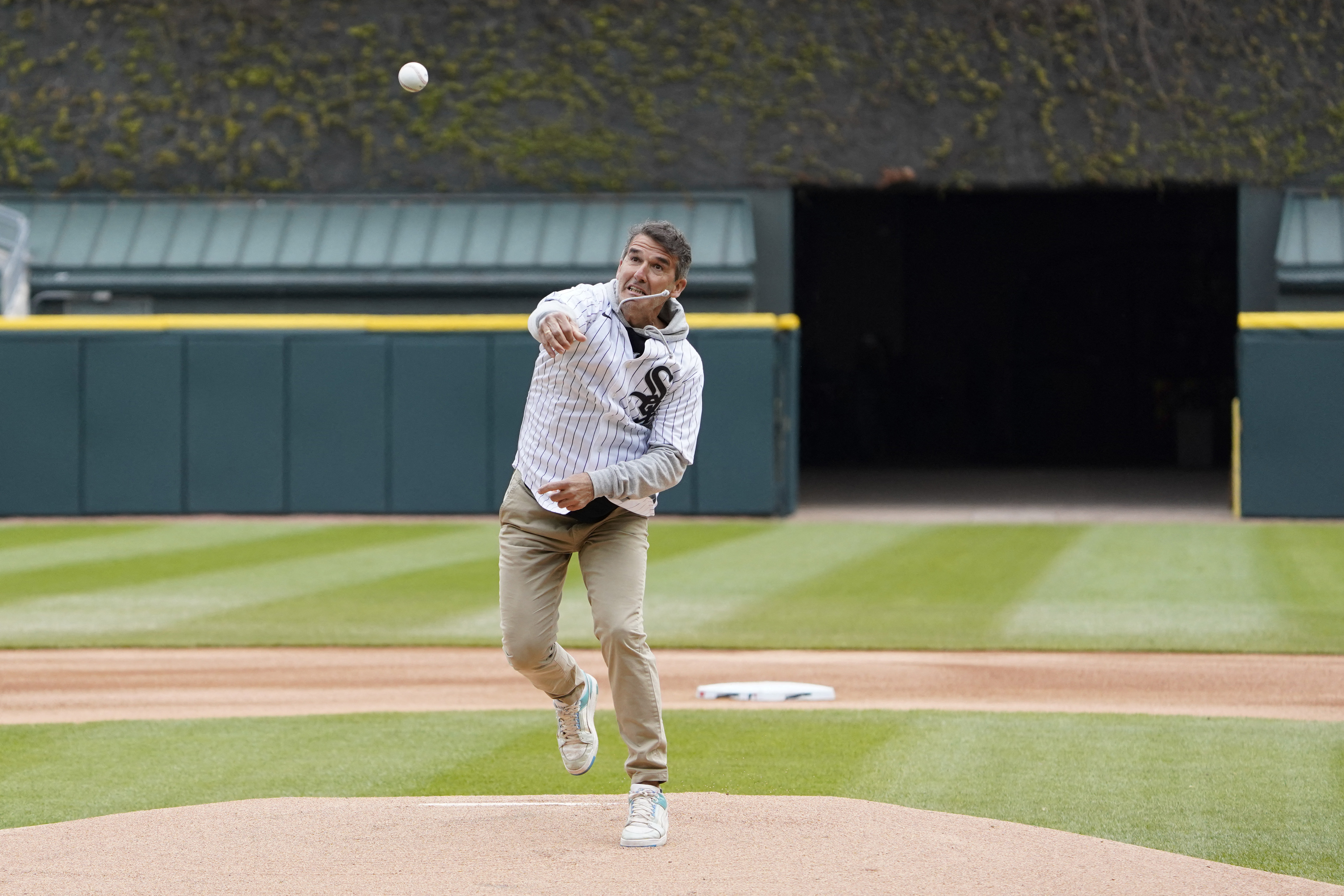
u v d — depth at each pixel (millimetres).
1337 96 54969
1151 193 79938
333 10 58156
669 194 57688
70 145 58562
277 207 58250
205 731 19328
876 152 57031
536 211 57656
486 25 57906
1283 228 54438
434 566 38781
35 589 34375
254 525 51062
